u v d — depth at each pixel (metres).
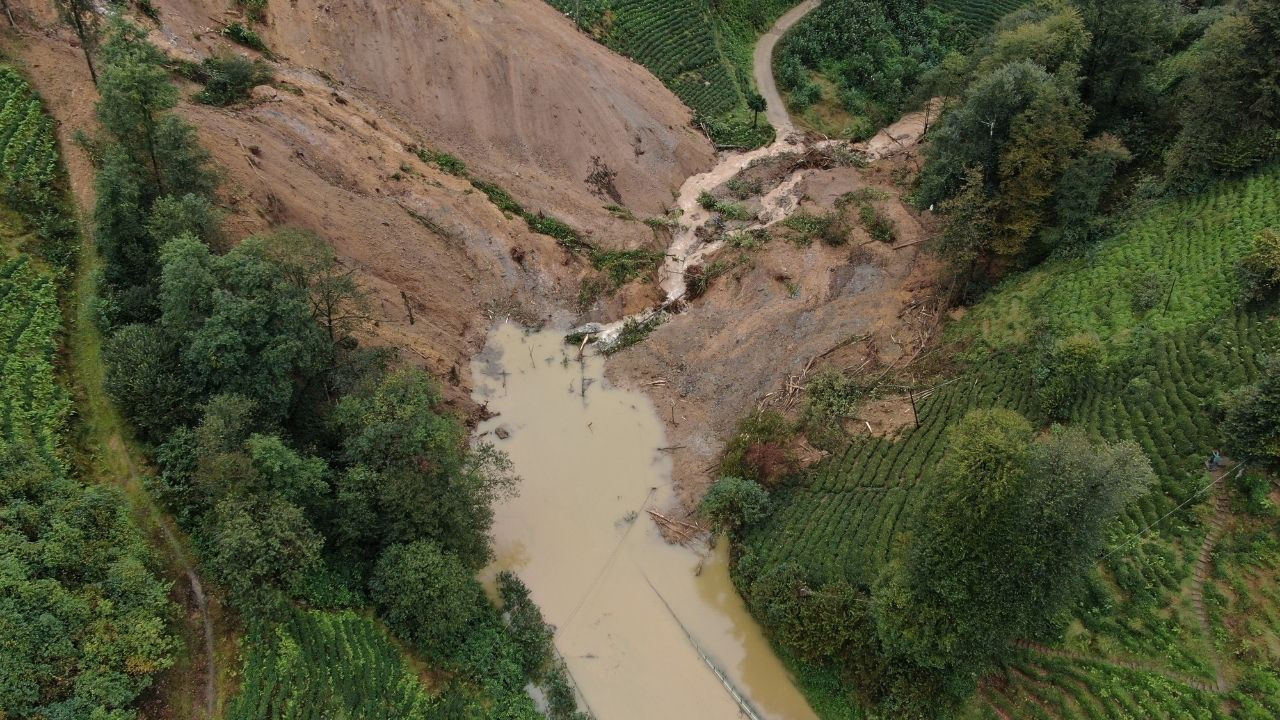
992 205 52.22
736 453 46.44
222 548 32.06
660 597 43.28
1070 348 43.06
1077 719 33.69
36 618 29.05
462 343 54.19
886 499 43.38
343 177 54.59
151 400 36.31
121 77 38.28
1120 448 30.59
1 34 46.84
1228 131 49.81
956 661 33.56
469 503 38.72
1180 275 46.38
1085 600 36.47
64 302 39.66
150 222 39.47
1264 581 34.56
